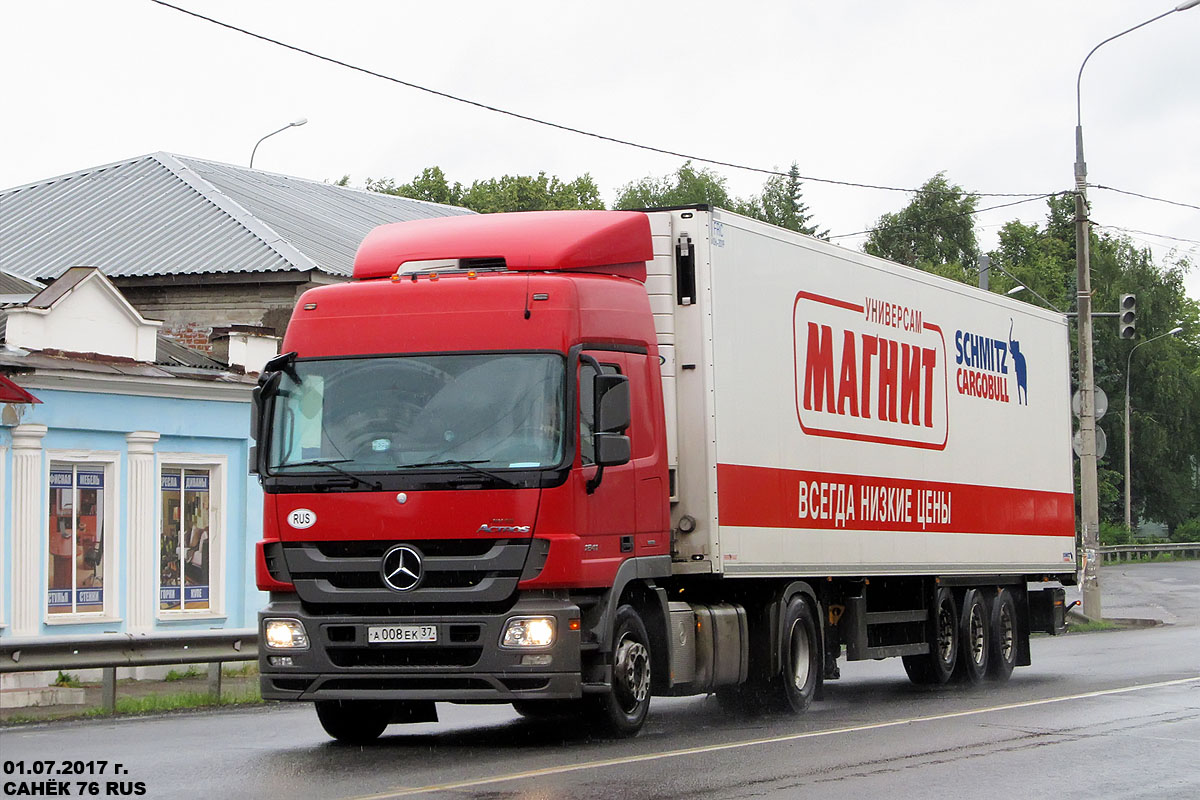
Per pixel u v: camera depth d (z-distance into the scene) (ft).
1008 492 73.36
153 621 85.56
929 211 336.29
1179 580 193.88
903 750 42.91
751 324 51.60
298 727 50.47
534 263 44.75
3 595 77.46
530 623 40.52
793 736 46.37
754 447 51.26
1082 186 126.52
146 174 125.90
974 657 70.28
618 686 43.96
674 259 49.37
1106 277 304.91
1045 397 79.00
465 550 40.98
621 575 43.50
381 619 41.01
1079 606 140.67
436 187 304.09
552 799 33.19
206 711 58.08
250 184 130.93
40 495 79.41
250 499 91.91
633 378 45.11
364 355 42.80
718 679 49.44
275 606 42.22
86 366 82.07
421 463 41.45
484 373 41.98
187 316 108.47
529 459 41.19
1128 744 44.50
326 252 112.57
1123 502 311.06
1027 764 40.27
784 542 52.85
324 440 42.34
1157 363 303.07
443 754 41.52
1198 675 69.82
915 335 64.44
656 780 36.35
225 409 90.38
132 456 84.74
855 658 59.72
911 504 63.10
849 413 58.29
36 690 70.28
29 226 119.44
